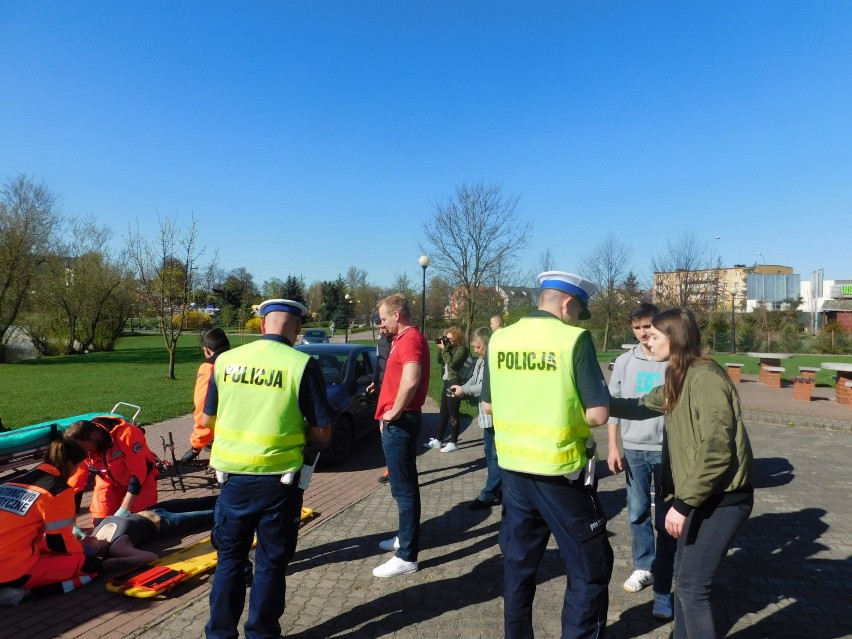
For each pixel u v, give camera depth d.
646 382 3.61
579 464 2.58
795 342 34.59
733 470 2.48
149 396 13.66
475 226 29.25
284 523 2.89
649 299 35.09
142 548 4.41
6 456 5.14
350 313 63.44
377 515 5.26
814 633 3.19
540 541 2.75
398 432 3.93
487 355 2.87
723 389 2.46
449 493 6.01
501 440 2.73
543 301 2.82
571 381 2.56
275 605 2.87
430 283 44.53
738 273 78.56
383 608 3.47
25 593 3.52
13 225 27.61
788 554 4.33
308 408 2.92
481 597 3.61
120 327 35.88
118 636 3.15
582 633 2.54
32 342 32.53
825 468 7.12
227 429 2.87
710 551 2.52
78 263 33.25
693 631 2.53
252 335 47.12
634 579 3.72
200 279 24.70
